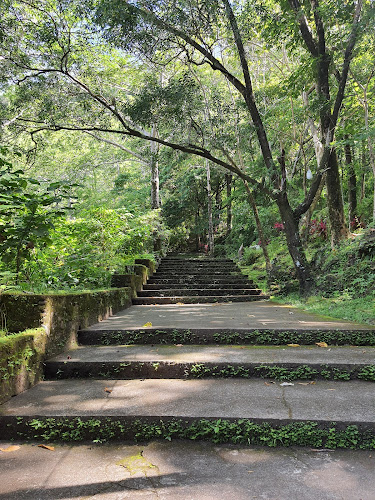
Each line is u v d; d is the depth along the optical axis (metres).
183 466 1.97
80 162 16.92
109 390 2.77
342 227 8.09
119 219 7.86
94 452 2.16
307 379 2.95
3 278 3.71
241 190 11.88
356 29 6.58
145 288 9.18
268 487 1.76
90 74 8.17
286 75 11.85
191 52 8.00
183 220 21.48
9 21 6.78
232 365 3.04
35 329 3.14
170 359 3.16
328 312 5.27
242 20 6.85
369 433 2.14
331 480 1.81
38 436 2.32
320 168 7.40
